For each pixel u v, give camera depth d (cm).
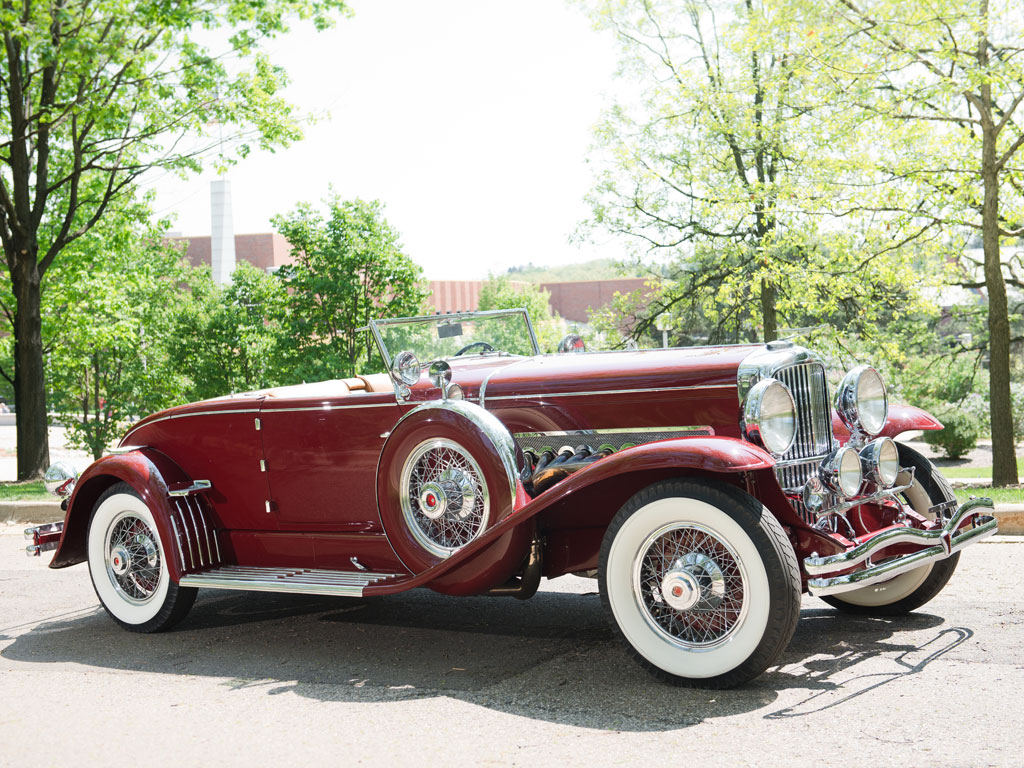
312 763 326
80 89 1435
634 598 402
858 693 372
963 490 968
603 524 443
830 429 471
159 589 528
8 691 429
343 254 2023
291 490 521
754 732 335
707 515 377
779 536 369
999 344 1104
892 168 1190
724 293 1589
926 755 308
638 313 1898
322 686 416
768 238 1386
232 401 533
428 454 465
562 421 475
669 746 326
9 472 1859
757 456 374
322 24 1540
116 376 2073
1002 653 416
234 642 505
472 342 573
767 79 1375
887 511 482
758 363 436
